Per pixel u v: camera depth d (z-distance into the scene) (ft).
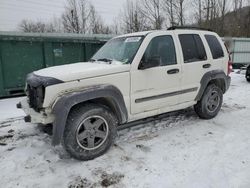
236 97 24.75
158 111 14.48
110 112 12.35
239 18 107.45
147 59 13.23
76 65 13.47
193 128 15.75
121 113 12.69
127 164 11.50
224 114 18.67
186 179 10.26
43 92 11.06
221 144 13.38
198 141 13.82
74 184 10.10
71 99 10.82
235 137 14.26
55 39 28.66
